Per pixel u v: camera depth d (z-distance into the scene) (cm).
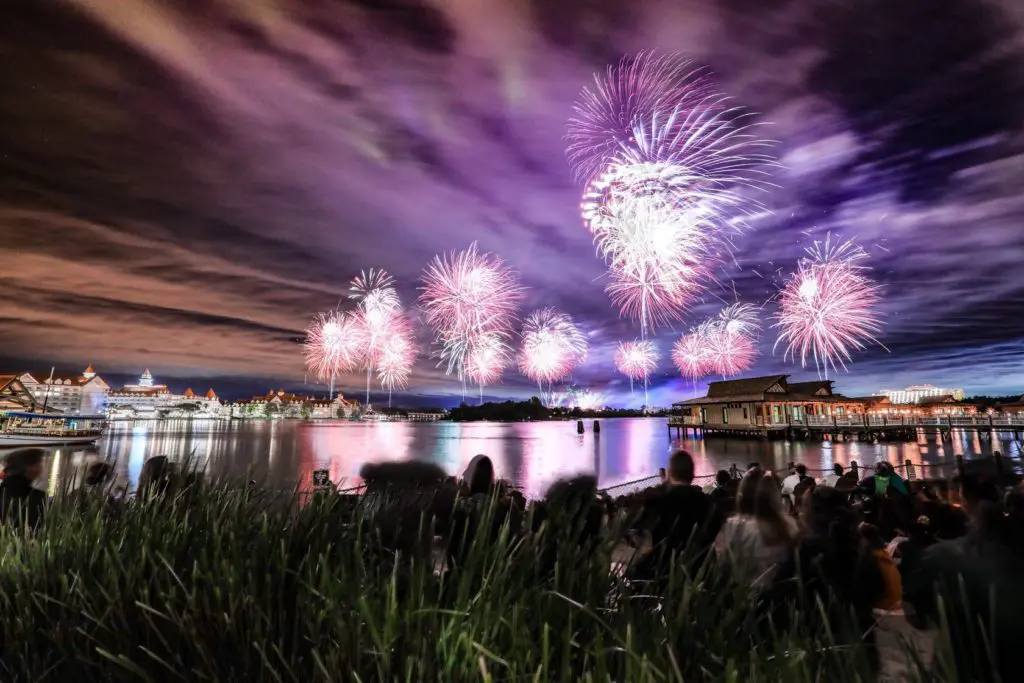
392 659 136
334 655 134
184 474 253
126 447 7825
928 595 209
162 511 229
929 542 459
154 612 151
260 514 213
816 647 118
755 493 252
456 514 208
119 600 166
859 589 212
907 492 875
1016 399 8688
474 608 144
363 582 153
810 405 6912
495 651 133
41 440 6588
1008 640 177
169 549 197
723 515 285
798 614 130
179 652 153
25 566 203
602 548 158
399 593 159
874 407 7794
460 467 4344
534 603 149
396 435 11825
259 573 179
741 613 137
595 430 8812
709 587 147
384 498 221
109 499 258
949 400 8188
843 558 221
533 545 163
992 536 209
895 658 134
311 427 19175
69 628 166
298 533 201
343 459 5359
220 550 186
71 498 254
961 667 115
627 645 118
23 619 173
